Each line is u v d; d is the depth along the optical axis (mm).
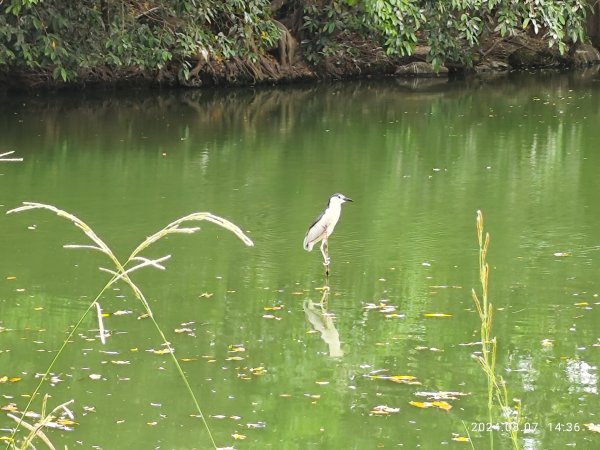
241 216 13484
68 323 9531
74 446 7191
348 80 29062
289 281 10828
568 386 8188
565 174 16250
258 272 11125
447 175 16234
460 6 26203
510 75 30281
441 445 7199
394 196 14719
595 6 32344
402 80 29156
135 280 10812
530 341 9094
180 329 9406
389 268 11234
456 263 11391
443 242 12234
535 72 30938
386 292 10430
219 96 25688
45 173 16156
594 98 25422
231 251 11898
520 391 8094
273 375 8430
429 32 26969
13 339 9125
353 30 28359
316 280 10844
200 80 26969
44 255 11602
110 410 7777
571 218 13352
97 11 23922
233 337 9250
